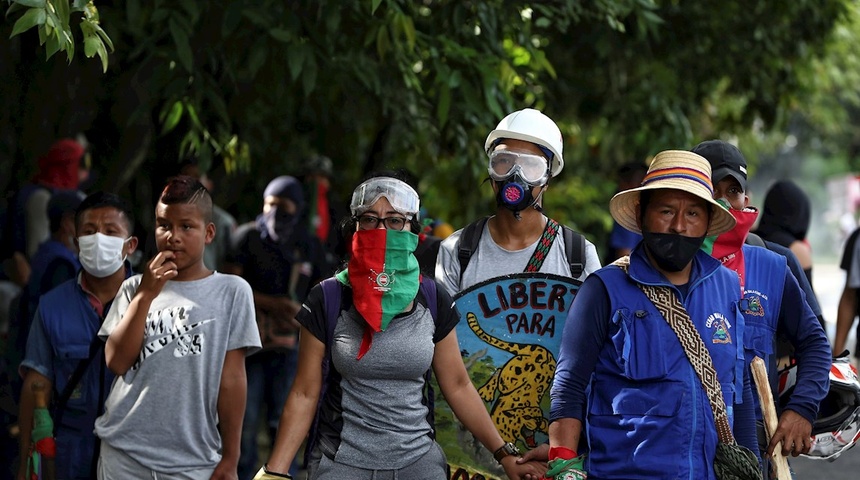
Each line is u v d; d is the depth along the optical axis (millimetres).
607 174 23969
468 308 8156
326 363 7320
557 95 18250
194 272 8109
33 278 10234
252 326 8070
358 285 7160
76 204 10469
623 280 7117
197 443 7949
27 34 13359
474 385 8109
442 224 15094
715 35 17844
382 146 15859
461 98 13258
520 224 8352
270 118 17250
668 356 6934
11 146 14172
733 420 7066
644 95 18078
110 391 8141
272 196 13422
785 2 17375
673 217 7039
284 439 7227
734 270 7773
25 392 8484
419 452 7305
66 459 8328
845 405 8344
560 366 7113
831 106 30781
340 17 11898
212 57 12477
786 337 7906
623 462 6895
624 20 15797
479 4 12281
